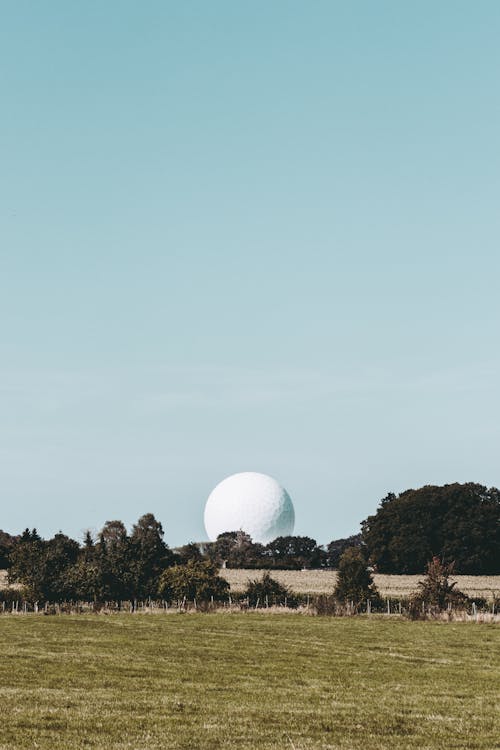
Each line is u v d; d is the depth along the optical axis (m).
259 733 27.20
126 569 94.69
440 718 30.23
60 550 96.19
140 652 47.66
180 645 51.22
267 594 90.12
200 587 91.81
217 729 27.64
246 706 31.92
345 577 84.69
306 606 85.75
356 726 28.64
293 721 29.28
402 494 170.38
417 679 39.56
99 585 92.56
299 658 46.16
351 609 77.94
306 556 186.62
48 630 59.84
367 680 39.03
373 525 164.88
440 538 158.38
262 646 51.44
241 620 69.88
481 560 156.75
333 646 51.91
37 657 44.88
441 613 74.06
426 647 51.81
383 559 161.88
